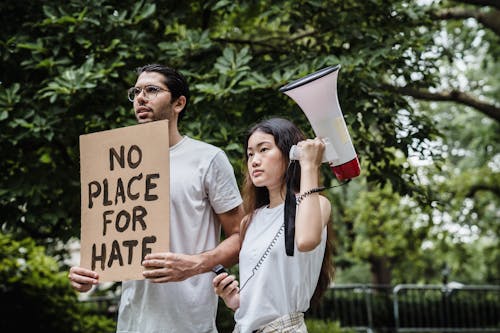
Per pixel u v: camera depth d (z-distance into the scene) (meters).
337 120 2.74
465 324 13.74
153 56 6.11
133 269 3.01
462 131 15.29
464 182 13.82
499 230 15.50
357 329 13.13
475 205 14.20
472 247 18.34
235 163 5.49
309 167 2.77
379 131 6.74
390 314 13.75
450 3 9.98
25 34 5.95
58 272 9.60
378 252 15.16
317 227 2.71
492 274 20.14
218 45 6.48
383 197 14.37
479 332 13.61
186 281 3.18
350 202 16.48
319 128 2.76
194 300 3.18
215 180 3.27
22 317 8.83
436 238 14.05
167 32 6.70
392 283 20.05
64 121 5.77
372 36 6.12
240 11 6.88
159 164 3.04
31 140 5.95
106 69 5.69
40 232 6.81
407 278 19.31
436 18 8.27
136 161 3.09
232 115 5.93
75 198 6.13
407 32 6.49
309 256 2.85
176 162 3.27
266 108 5.93
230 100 5.81
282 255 2.86
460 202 13.41
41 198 6.06
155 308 3.15
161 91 3.25
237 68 5.61
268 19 6.26
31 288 8.93
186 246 3.21
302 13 6.39
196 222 3.23
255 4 6.59
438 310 13.76
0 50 5.84
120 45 5.81
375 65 5.75
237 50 6.91
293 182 2.85
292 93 2.74
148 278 2.94
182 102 3.35
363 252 15.68
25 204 6.13
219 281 2.92
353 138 6.33
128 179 3.09
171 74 3.29
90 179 3.17
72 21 5.71
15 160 6.08
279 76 5.61
